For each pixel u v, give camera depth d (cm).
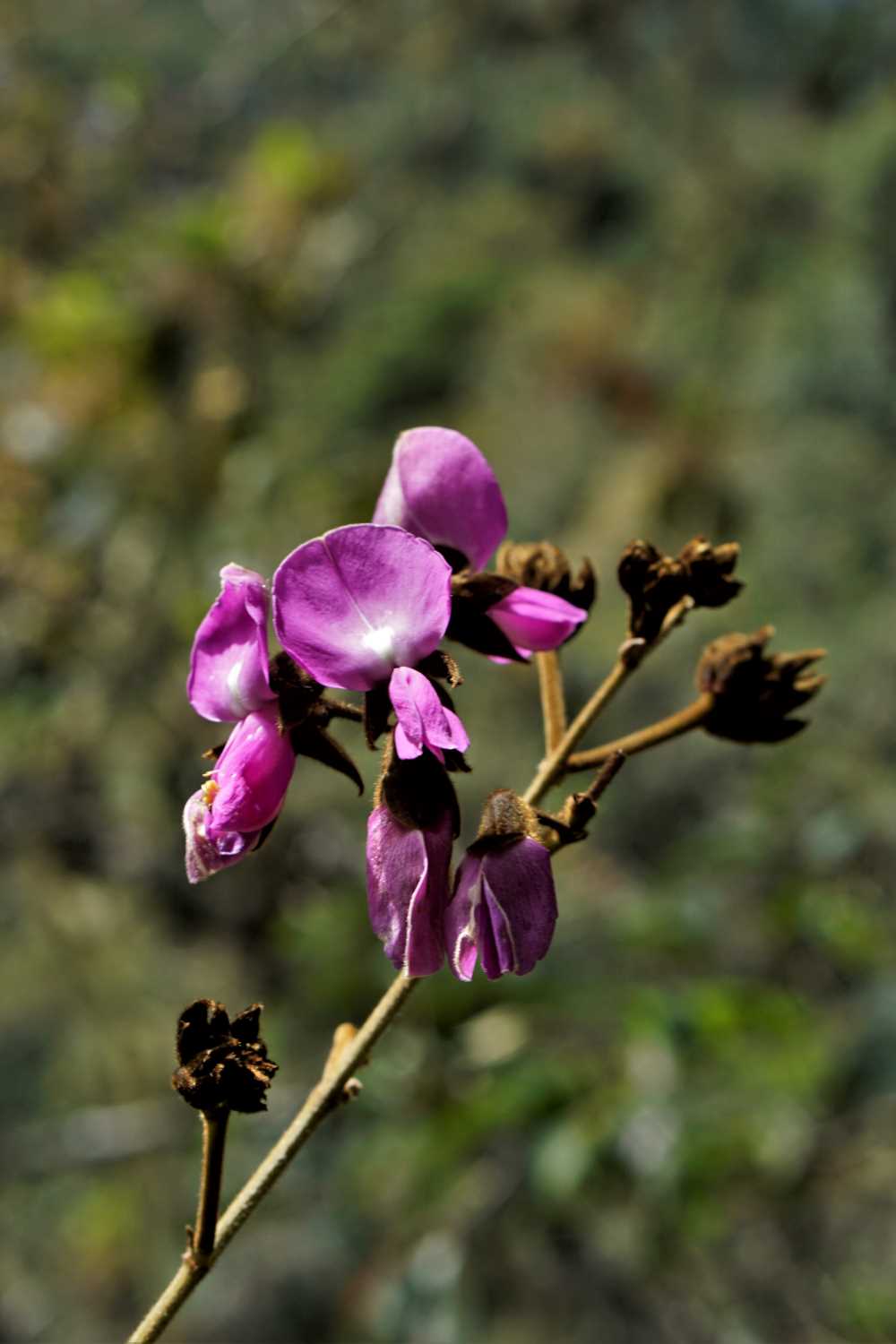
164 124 1191
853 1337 607
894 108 1402
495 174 1486
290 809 811
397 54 1526
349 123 1486
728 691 278
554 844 239
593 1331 605
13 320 976
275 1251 730
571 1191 559
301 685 230
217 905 799
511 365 1288
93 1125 801
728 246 1379
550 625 251
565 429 1246
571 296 1339
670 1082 581
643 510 1171
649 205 1442
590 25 1531
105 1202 830
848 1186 614
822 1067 592
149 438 937
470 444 263
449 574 227
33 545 884
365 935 721
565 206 1443
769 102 1486
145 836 841
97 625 879
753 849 695
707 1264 618
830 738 892
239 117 1330
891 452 1192
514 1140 615
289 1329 710
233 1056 227
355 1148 697
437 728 217
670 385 1266
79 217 1065
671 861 712
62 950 839
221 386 955
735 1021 588
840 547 1110
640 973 673
